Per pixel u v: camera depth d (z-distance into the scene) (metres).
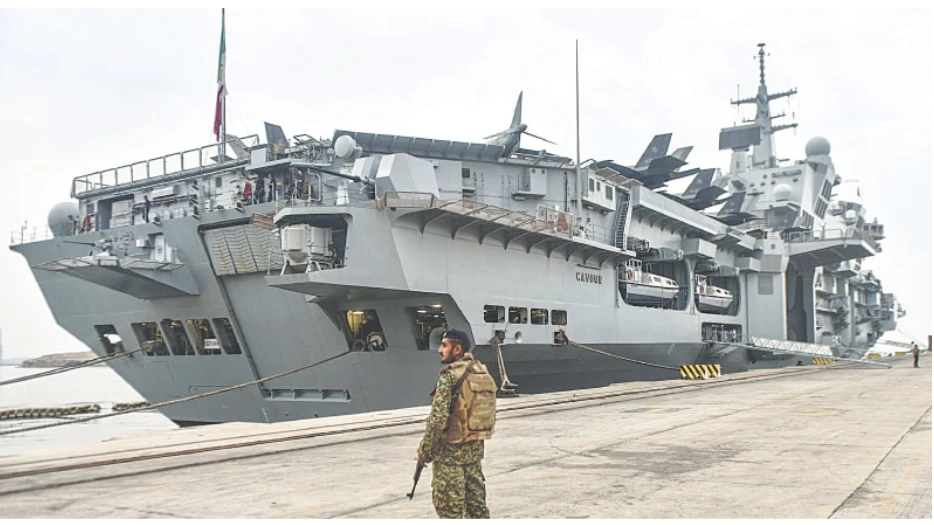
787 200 50.88
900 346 75.06
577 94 28.80
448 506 5.66
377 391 23.61
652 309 33.75
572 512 7.12
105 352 28.97
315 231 21.09
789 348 42.19
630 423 14.98
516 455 10.80
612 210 31.33
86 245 26.56
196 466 9.94
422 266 21.62
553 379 27.81
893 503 7.46
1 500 7.80
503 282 24.64
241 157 25.34
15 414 41.44
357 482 8.79
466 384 5.82
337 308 23.12
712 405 19.03
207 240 24.20
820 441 12.10
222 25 26.81
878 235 57.56
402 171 21.52
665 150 36.34
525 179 27.84
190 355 26.73
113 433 35.22
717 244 40.97
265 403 25.53
